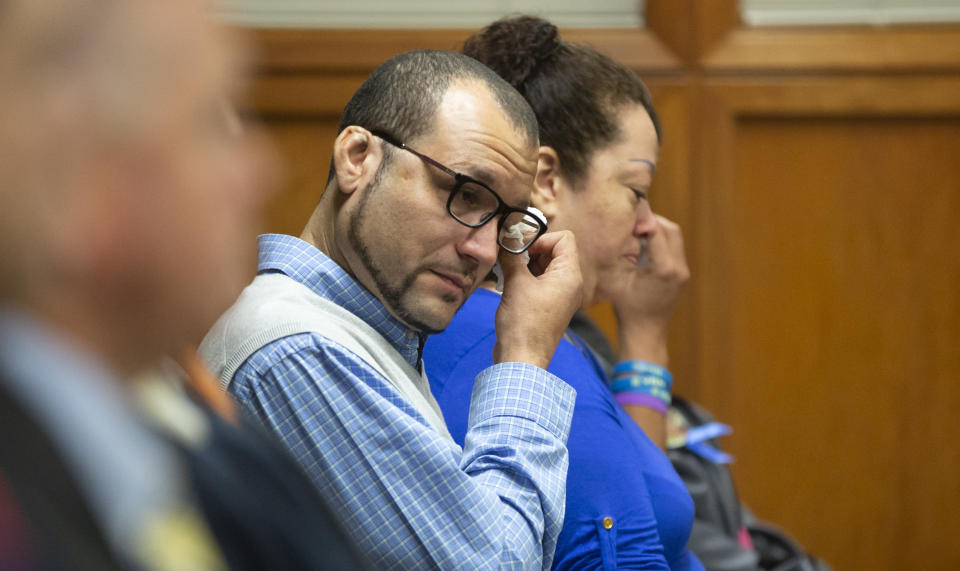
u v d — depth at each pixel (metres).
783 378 9.38
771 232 9.41
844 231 9.42
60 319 1.20
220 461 1.57
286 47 9.20
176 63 1.22
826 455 9.38
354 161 3.74
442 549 3.37
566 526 3.98
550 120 4.94
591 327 5.93
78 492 1.13
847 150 9.44
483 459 3.58
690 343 9.34
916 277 9.41
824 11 9.48
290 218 9.22
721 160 9.38
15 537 1.07
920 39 9.36
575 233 4.96
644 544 4.05
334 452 3.43
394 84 3.76
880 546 9.39
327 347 3.49
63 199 1.15
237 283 1.34
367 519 3.40
